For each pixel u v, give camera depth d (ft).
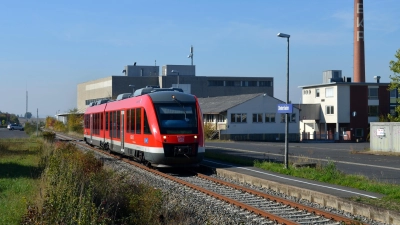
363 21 237.86
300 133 221.05
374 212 39.29
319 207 44.55
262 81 312.09
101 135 107.14
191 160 69.77
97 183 42.29
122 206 38.11
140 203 37.52
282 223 36.47
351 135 215.10
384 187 49.16
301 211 41.42
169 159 68.59
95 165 55.67
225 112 203.92
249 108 206.28
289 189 51.52
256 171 68.13
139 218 35.24
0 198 43.39
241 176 62.54
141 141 73.15
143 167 75.20
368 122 218.59
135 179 57.98
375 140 117.19
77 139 176.55
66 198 32.24
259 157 92.58
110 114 97.50
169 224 35.17
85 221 28.25
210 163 80.12
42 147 101.76
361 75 236.63
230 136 201.36
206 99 258.57
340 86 216.54
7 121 493.36
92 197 35.45
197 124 70.90
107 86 293.43
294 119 212.23
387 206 40.40
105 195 38.47
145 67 315.58
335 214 38.47
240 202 43.68
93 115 120.26
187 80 293.23
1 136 200.34
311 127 229.86
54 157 56.18
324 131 224.33
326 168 62.44
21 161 80.12
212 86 299.38
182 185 57.36
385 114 220.43
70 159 56.54
